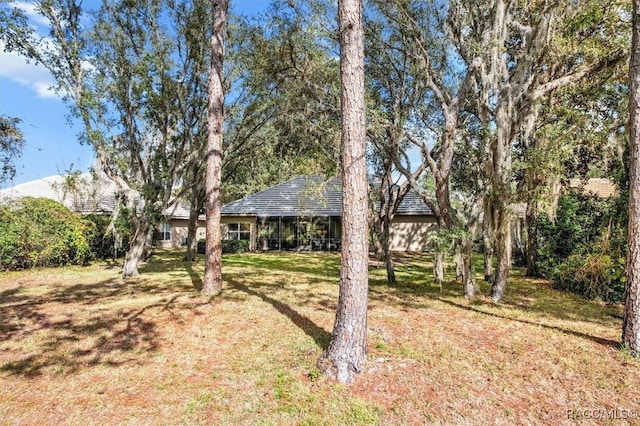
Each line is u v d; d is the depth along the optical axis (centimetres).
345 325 400
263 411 333
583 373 418
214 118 824
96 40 1073
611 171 893
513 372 418
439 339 521
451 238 805
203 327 575
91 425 311
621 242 808
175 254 2047
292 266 1448
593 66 686
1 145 1214
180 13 1135
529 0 757
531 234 1170
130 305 728
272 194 2377
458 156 973
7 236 1217
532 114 736
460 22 839
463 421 324
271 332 545
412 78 923
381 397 358
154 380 393
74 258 1407
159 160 1150
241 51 1159
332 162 934
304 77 893
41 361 443
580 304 783
